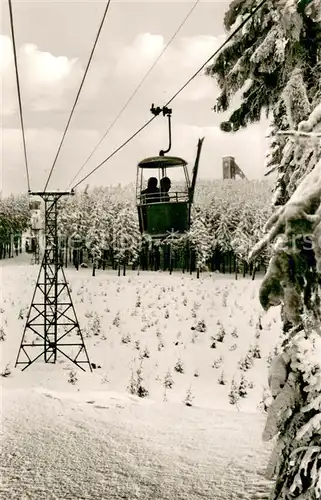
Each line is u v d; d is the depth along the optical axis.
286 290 3.06
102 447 9.40
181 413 12.64
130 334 35.50
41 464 8.33
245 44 8.94
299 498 3.36
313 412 3.52
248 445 9.73
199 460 8.71
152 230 16.80
